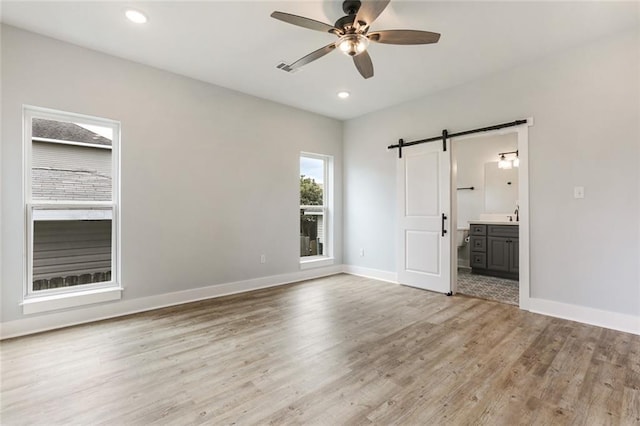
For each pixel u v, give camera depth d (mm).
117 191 3205
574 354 2283
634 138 2674
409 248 4387
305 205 5043
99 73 3045
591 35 2768
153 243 3377
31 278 2805
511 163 5375
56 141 2936
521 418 1583
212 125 3828
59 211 2947
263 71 3479
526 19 2510
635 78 2662
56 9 2381
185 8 2375
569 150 3018
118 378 1973
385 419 1580
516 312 3248
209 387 1873
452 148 3934
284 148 4562
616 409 1650
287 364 2154
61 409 1659
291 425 1536
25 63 2682
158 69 3410
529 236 3271
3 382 1920
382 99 4348
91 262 3104
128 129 3215
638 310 2664
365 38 2195
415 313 3223
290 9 2385
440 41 2840
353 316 3137
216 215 3869
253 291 4117
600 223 2850
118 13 2439
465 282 4633
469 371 2053
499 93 3498
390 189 4680
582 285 2953
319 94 4172
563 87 3049
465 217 5930
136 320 3018
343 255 5410
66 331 2734
